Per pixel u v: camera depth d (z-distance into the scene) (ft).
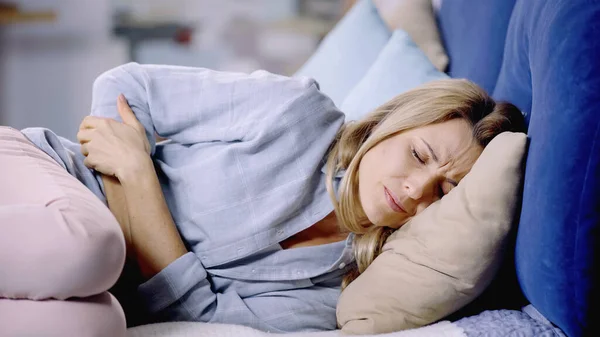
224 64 11.03
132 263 3.64
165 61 10.81
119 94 3.88
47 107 10.54
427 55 5.39
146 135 3.87
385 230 3.89
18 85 10.42
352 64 5.81
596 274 2.87
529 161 3.19
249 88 3.92
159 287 3.42
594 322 2.94
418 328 3.18
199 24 10.83
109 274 2.46
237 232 3.68
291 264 3.80
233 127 3.85
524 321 3.12
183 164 3.94
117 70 3.97
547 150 2.97
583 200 2.81
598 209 2.80
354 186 3.88
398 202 3.66
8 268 2.29
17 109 10.45
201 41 10.89
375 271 3.49
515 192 3.28
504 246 3.29
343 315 3.48
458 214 3.29
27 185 2.72
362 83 5.23
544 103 3.07
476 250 3.23
